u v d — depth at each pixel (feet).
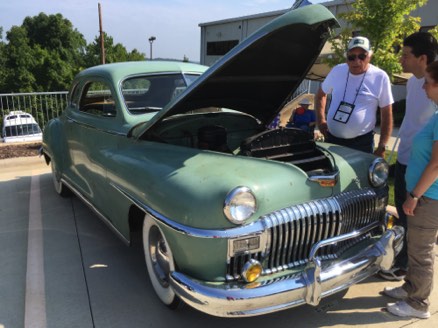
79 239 14.12
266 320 9.78
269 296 7.66
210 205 7.73
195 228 7.82
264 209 8.08
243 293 7.59
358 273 8.90
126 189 10.26
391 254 9.45
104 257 12.78
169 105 9.83
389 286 11.19
